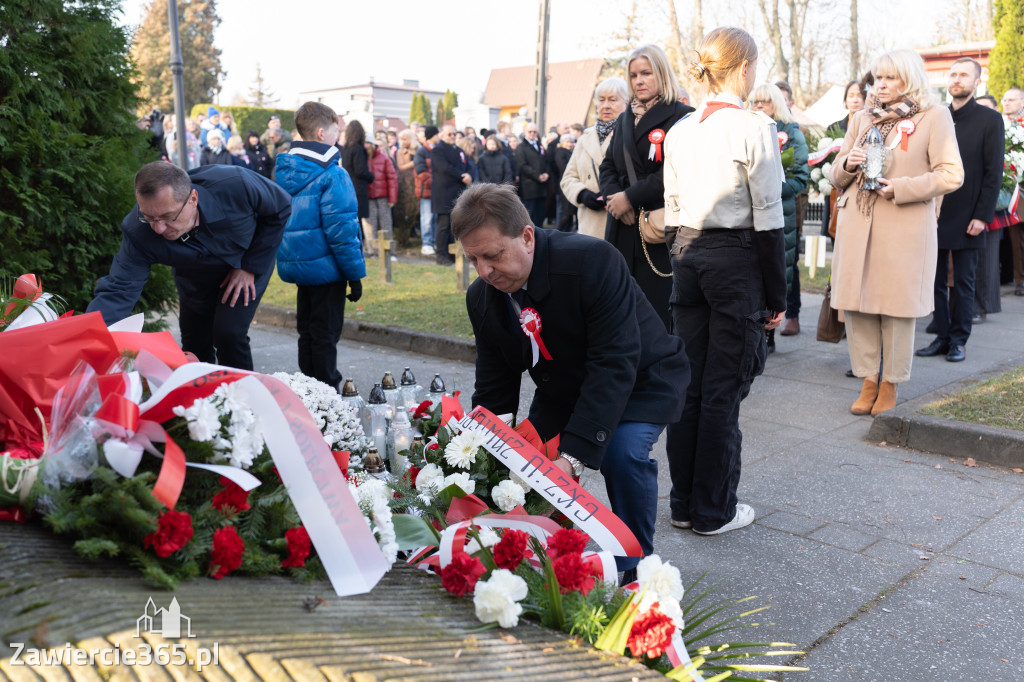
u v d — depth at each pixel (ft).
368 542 5.95
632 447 9.03
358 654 4.45
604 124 18.51
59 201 15.49
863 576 11.00
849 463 15.34
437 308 29.35
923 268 17.22
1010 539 12.01
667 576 6.26
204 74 181.98
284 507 5.92
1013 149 27.09
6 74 14.94
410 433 11.80
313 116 17.38
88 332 6.07
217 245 13.39
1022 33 53.52
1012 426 15.58
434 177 42.57
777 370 22.16
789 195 23.58
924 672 8.79
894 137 17.20
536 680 4.67
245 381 5.88
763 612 10.11
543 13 49.01
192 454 5.63
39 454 5.55
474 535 6.54
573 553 6.36
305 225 17.29
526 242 8.24
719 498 12.17
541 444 8.62
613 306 8.50
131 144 17.48
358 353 24.99
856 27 129.70
